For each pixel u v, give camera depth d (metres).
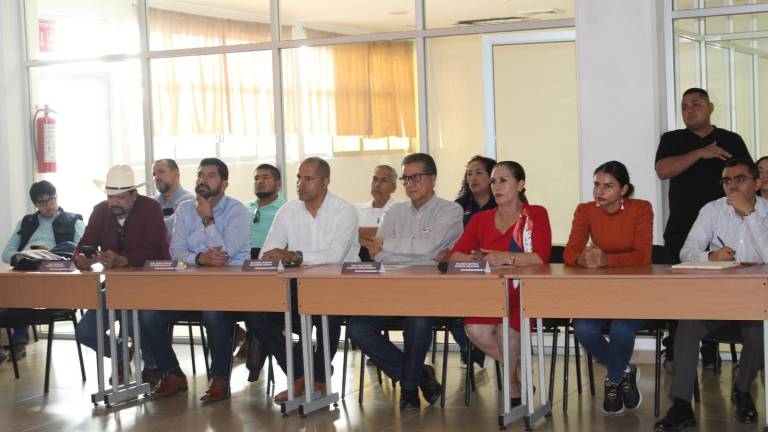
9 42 7.86
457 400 5.24
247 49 7.35
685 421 4.41
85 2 7.78
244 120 7.42
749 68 6.24
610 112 6.09
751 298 4.09
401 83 6.97
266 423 4.80
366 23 7.04
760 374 5.48
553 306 4.36
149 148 7.70
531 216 4.89
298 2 7.24
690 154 5.60
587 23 6.12
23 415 5.16
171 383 5.50
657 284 4.21
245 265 4.99
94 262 5.38
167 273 5.04
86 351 7.18
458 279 4.50
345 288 4.70
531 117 6.73
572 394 5.30
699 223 4.79
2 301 5.40
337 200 5.37
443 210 5.44
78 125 7.89
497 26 6.69
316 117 7.24
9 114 7.84
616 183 4.76
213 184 5.51
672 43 6.29
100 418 5.04
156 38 7.64
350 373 6.11
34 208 8.03
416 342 4.90
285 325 4.98
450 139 6.91
